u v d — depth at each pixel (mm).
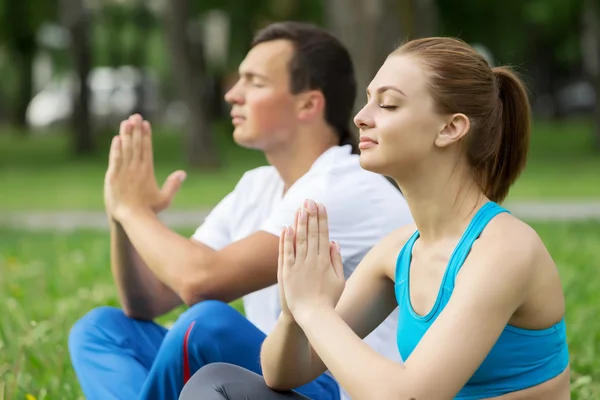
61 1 50688
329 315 4465
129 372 6211
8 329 10102
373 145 4559
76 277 14094
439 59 4473
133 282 6758
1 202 28562
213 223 7324
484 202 4559
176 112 96500
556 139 56594
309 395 5668
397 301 4965
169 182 6754
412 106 4461
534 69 76875
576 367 8977
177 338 5457
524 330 4363
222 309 5520
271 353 4863
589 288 12727
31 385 8328
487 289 4168
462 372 4113
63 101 83188
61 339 9719
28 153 52594
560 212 24016
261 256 6172
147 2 61250
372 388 4137
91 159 48188
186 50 40781
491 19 50906
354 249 6234
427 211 4570
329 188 6234
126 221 6508
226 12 48844
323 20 45656
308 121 6758
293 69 6688
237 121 6848
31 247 18125
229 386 4922
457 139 4461
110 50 66812
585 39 52406
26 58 64125
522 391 4430
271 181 7137
